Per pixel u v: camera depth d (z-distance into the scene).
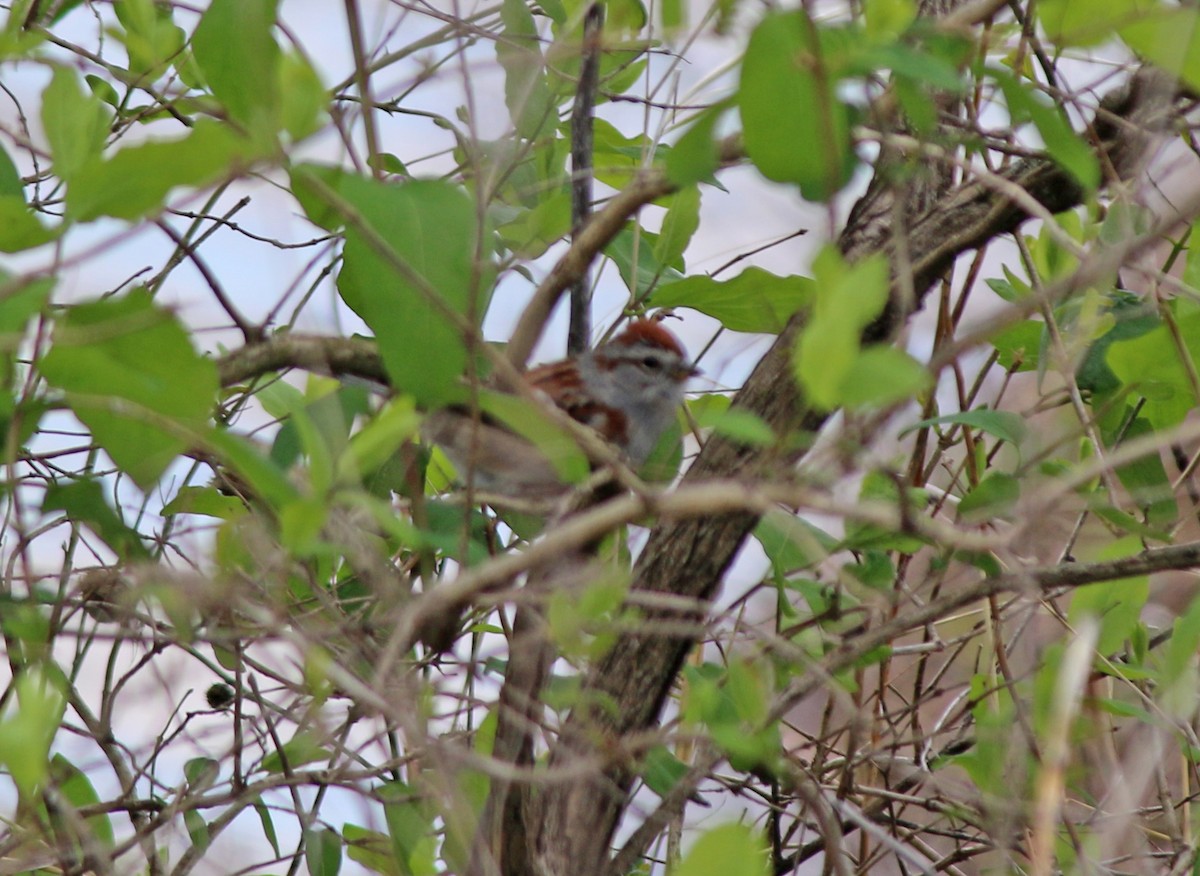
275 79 4.83
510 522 7.46
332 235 7.77
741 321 7.04
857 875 7.54
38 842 6.55
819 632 7.18
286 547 4.81
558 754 6.34
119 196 4.64
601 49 7.01
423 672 6.80
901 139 5.46
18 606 6.07
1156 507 7.29
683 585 6.58
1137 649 7.37
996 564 6.85
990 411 6.83
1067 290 5.49
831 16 6.04
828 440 5.18
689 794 6.29
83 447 7.33
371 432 4.76
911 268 6.41
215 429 4.72
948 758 7.16
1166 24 4.95
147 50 6.13
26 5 7.37
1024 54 6.73
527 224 7.19
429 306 4.93
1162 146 6.53
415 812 6.77
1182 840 6.91
